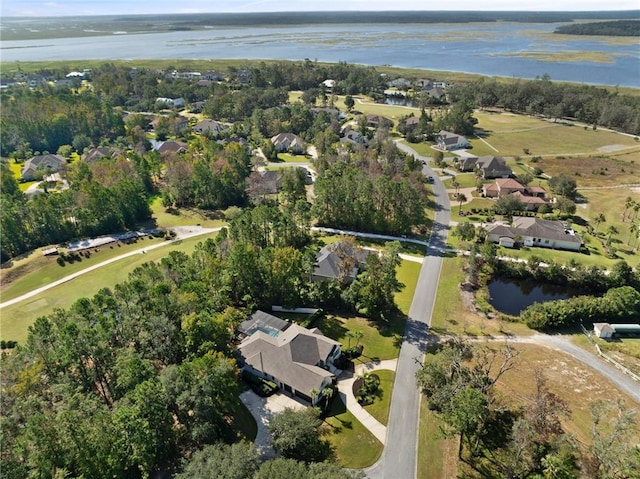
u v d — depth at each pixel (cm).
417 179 12481
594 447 4416
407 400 5794
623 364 6384
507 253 9444
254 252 7981
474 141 17775
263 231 9394
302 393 5753
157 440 4584
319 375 5794
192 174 12425
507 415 5497
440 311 7656
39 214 9981
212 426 4872
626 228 10506
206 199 12256
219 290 7294
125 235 10656
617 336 6956
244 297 7688
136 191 11356
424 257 9431
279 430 5006
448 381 5550
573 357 6544
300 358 6119
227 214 11456
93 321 6075
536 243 9775
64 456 4078
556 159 15525
